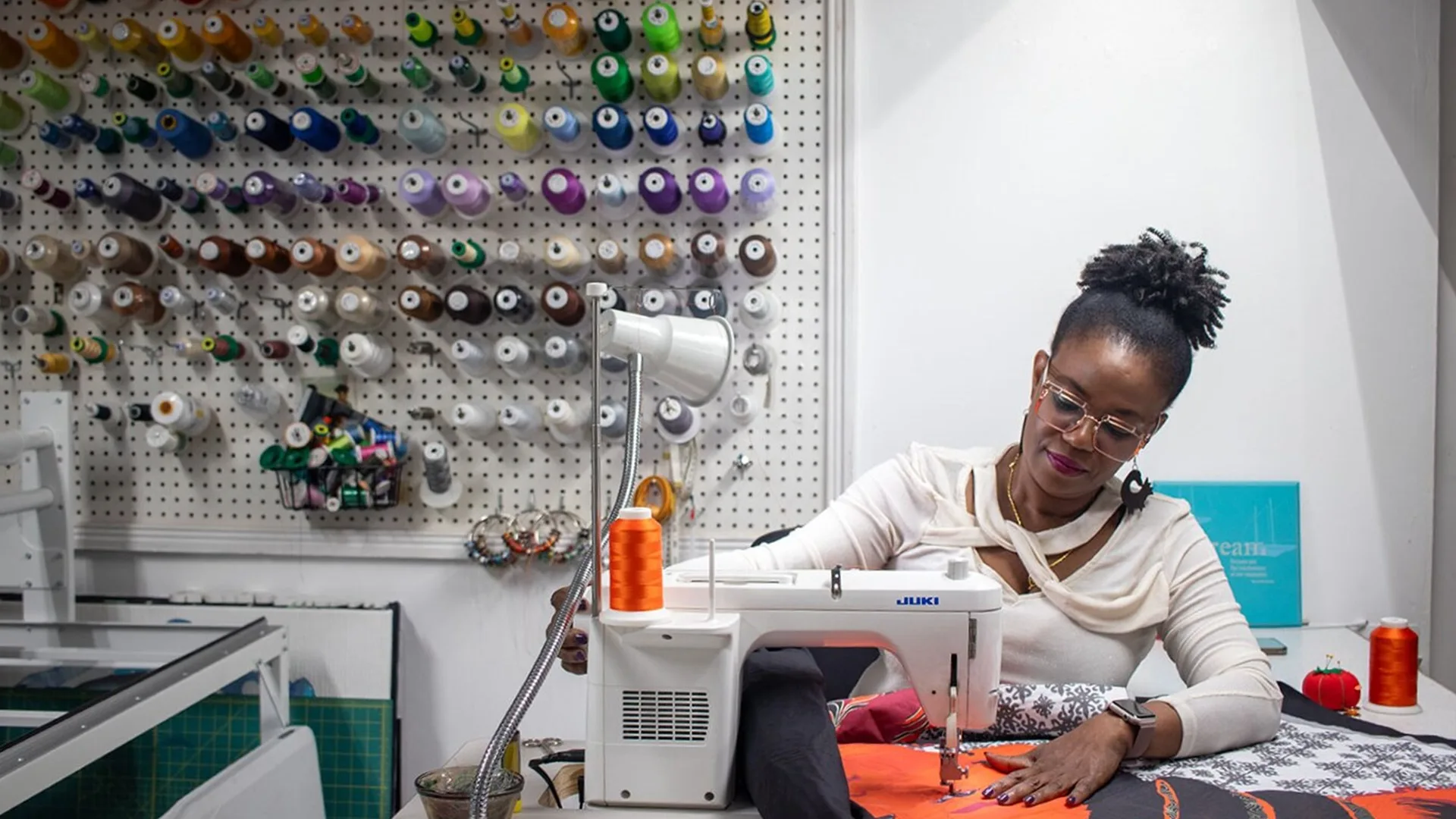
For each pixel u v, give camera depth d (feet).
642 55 7.31
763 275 7.23
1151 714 3.91
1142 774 3.84
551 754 4.16
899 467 5.49
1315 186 7.09
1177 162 7.13
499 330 7.45
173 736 7.29
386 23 7.46
